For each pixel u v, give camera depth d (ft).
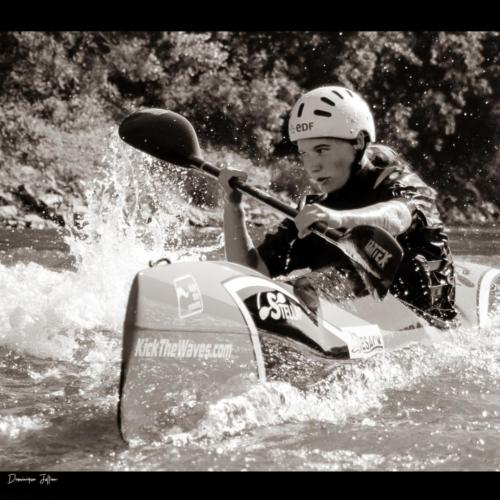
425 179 181.27
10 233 83.71
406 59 179.42
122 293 38.99
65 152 124.57
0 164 115.65
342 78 169.99
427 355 27.55
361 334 25.96
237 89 155.84
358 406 23.57
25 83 132.26
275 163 155.12
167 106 148.56
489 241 90.12
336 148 27.55
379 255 24.61
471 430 21.62
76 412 23.17
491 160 187.62
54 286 39.58
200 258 53.31
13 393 25.14
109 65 143.54
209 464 19.40
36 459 19.84
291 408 22.65
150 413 20.76
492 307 33.68
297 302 24.61
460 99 182.80
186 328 21.52
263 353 22.76
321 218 23.99
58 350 30.73
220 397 21.77
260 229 103.96
